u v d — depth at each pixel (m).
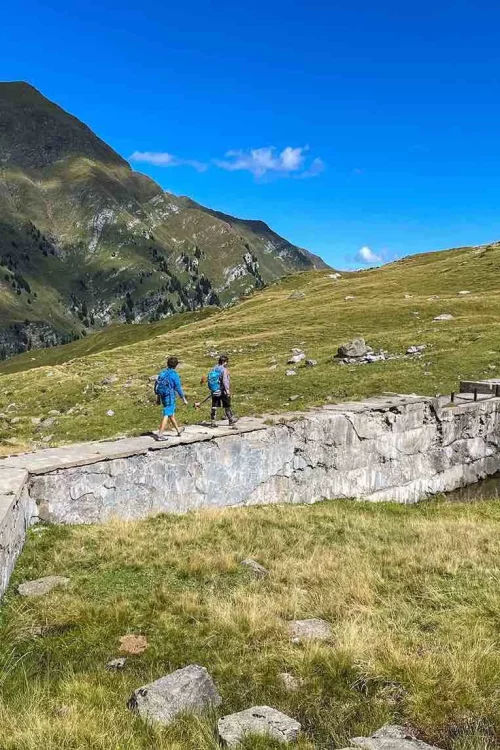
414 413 18.95
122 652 6.56
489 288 57.59
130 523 11.41
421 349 32.91
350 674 6.11
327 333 44.12
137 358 42.94
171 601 7.82
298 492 15.88
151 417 24.44
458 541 11.18
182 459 13.33
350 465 17.16
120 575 8.90
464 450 20.81
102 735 4.85
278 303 70.06
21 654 6.55
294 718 5.44
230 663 6.28
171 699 5.43
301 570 9.22
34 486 10.74
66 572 8.91
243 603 7.66
